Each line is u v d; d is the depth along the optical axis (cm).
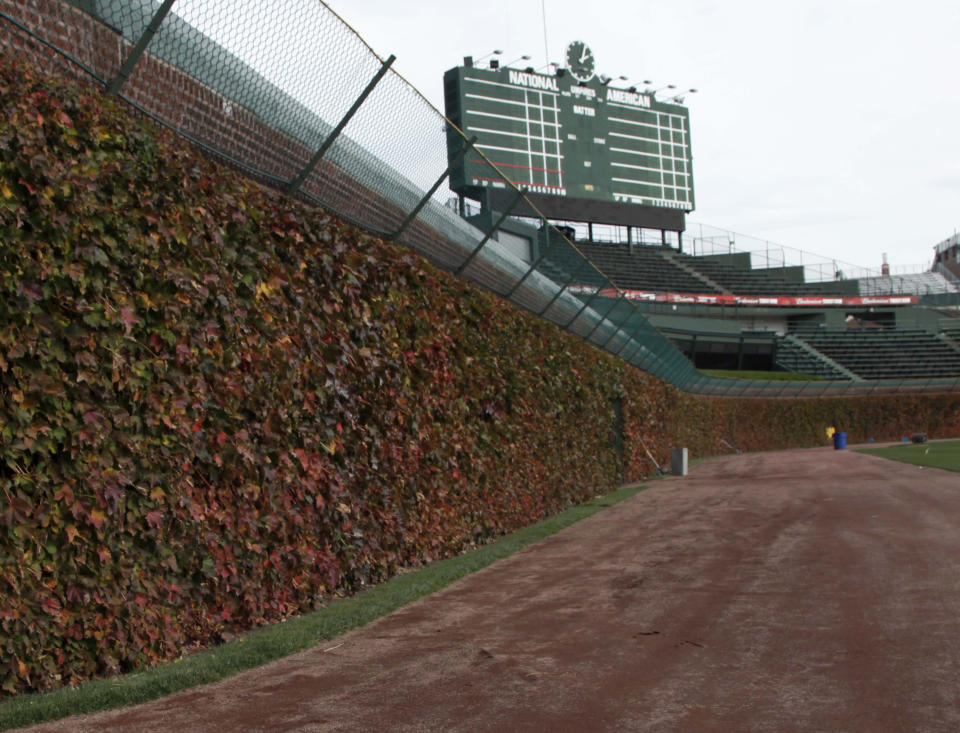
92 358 405
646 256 6512
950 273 9619
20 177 379
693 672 416
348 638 521
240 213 541
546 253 1333
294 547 582
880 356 6184
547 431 1271
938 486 1414
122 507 423
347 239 700
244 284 541
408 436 782
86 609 405
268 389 554
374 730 343
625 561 804
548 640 499
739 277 6806
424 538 814
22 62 398
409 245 879
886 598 569
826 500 1295
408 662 457
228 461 511
